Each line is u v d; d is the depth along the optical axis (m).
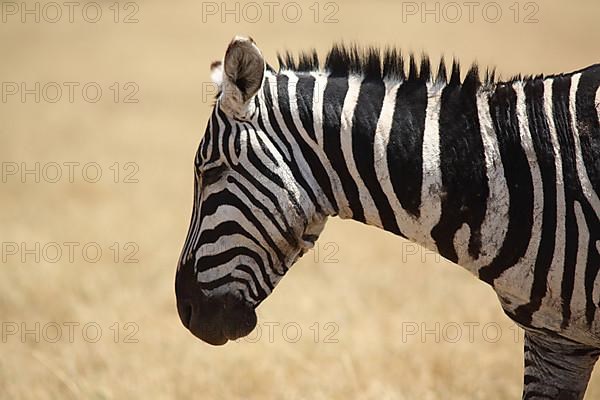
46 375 14.70
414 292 18.39
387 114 8.19
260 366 14.66
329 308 17.66
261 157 8.14
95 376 14.65
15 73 48.72
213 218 8.27
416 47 48.16
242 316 8.30
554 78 8.19
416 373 14.31
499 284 8.26
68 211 24.98
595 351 8.63
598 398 12.80
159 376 14.37
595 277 7.85
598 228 7.80
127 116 38.19
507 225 8.01
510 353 15.00
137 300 18.34
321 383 13.84
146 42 56.19
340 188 8.30
